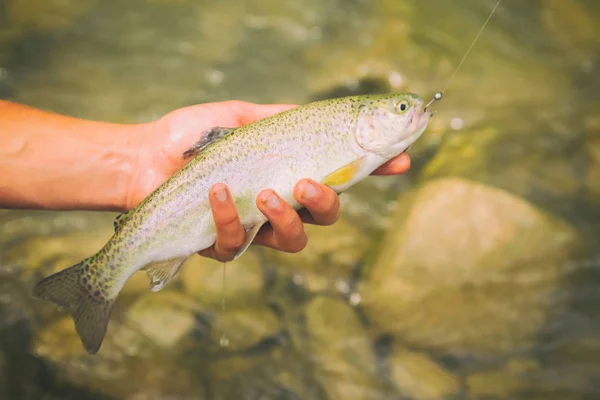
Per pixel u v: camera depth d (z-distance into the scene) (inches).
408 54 47.8
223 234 22.8
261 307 32.0
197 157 23.7
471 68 47.3
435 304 32.3
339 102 24.0
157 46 47.9
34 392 29.1
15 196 25.6
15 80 43.7
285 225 22.8
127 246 23.3
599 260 34.0
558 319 32.4
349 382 30.0
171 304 31.4
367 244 34.8
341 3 53.0
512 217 33.4
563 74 47.4
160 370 29.8
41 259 33.2
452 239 32.9
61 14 49.6
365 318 32.3
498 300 32.5
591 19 52.7
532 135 41.2
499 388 30.2
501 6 54.0
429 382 30.2
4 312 31.1
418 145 40.3
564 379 30.5
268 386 29.8
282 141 23.5
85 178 25.9
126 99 43.3
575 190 37.8
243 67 46.8
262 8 52.0
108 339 30.2
